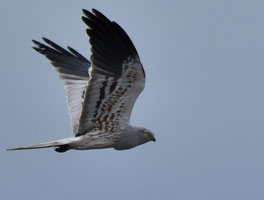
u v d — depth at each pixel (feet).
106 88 40.91
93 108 41.96
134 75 40.55
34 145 42.42
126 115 43.14
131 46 39.37
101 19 38.96
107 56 39.78
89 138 43.45
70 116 46.93
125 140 44.52
